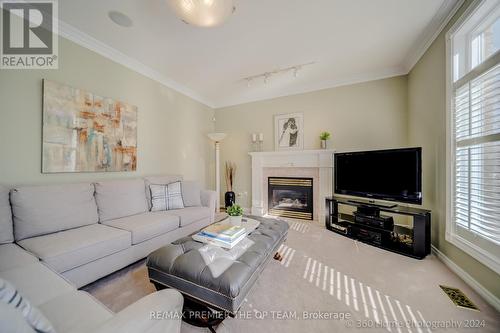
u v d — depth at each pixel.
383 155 2.49
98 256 1.53
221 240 1.46
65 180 2.04
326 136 3.33
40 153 1.86
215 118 4.55
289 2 1.75
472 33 1.70
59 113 1.97
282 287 1.58
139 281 1.65
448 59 1.87
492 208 1.43
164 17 1.92
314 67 2.96
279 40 2.31
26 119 1.79
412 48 2.48
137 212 2.33
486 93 1.48
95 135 2.27
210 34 2.18
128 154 2.64
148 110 2.97
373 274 1.76
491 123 1.45
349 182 2.84
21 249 1.35
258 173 3.94
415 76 2.67
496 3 1.43
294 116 3.77
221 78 3.32
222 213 3.95
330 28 2.11
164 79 3.23
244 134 4.27
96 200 2.04
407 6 1.82
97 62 2.32
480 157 1.55
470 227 1.61
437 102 2.11
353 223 2.69
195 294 1.15
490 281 1.41
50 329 0.57
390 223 2.42
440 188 2.05
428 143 2.31
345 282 1.64
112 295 1.47
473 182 1.61
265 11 1.85
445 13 1.87
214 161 4.55
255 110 4.16
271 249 1.63
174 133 3.47
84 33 2.13
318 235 2.74
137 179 2.61
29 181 1.80
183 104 3.67
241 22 2.00
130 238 1.77
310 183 3.56
